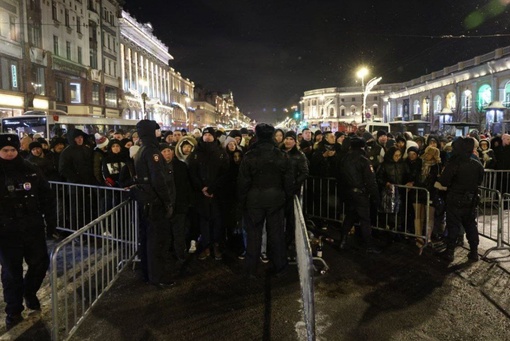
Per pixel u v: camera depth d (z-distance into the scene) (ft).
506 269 19.25
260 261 20.51
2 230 14.05
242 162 18.29
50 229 15.60
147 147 16.87
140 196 17.03
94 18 150.82
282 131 25.52
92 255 21.18
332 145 26.50
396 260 20.59
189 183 20.43
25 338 13.55
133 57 195.11
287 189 18.56
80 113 136.87
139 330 13.96
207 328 14.05
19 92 104.68
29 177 14.62
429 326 14.10
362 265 19.93
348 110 330.13
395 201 22.71
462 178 19.92
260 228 18.37
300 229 14.69
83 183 24.22
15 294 14.40
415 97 219.82
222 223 20.88
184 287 17.44
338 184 22.52
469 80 162.20
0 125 77.92
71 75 133.18
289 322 14.40
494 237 24.59
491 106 111.14
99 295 16.02
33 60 110.73
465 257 20.97
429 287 17.28
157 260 17.39
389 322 14.38
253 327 14.08
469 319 14.55
